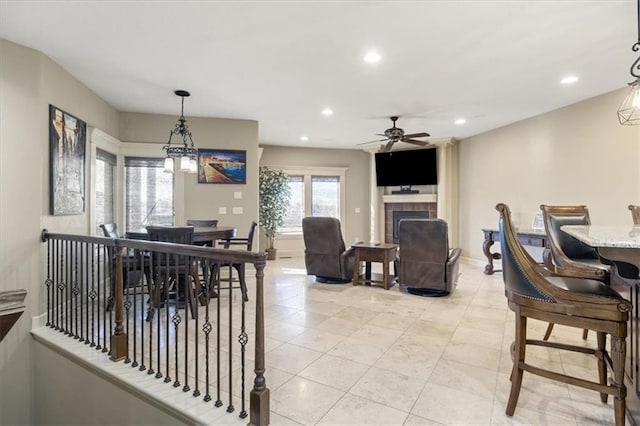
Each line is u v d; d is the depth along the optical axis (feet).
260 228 24.76
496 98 14.89
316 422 5.99
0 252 9.77
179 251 7.22
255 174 18.57
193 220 16.96
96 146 14.01
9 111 9.89
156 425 6.84
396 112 17.02
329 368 7.93
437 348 9.02
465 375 7.60
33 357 10.09
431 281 13.96
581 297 5.49
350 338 9.70
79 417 8.64
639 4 6.88
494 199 20.52
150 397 6.89
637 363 5.55
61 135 11.48
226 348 9.09
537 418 6.08
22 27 9.07
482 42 9.77
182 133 15.31
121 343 8.38
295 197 26.78
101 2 7.93
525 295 6.04
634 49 7.08
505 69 11.71
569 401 6.59
